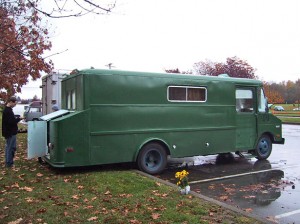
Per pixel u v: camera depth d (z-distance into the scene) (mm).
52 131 8336
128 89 8836
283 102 84250
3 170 8695
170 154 9469
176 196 6422
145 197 6324
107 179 7551
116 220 5133
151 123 9164
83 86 8367
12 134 9180
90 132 8414
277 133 11977
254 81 11359
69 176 8039
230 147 10688
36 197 6316
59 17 4121
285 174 9422
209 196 7086
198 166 10570
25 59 5629
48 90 16078
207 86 10148
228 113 10625
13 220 5117
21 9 4852
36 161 10070
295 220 5676
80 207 5727
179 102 9617
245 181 8555
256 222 5105
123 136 8781
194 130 9883
